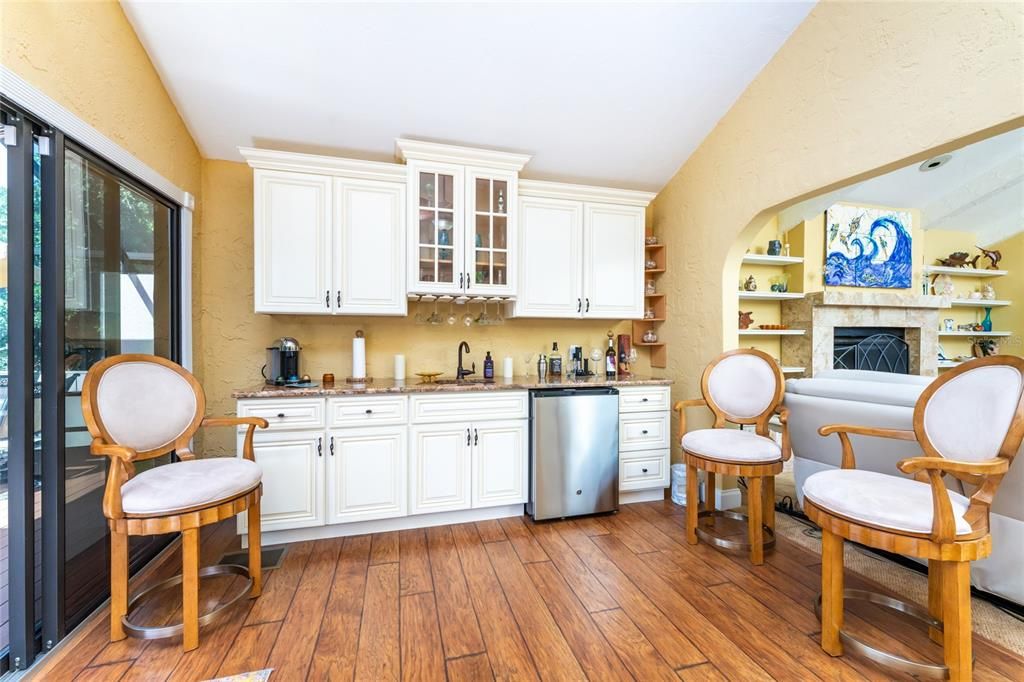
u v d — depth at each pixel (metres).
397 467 2.47
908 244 5.05
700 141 3.05
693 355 3.15
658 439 3.01
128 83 1.95
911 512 1.36
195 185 2.66
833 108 2.16
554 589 1.91
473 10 2.06
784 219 4.75
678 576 2.02
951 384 1.60
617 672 1.42
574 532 2.52
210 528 2.54
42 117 1.44
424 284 2.68
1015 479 1.65
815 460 2.47
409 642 1.56
